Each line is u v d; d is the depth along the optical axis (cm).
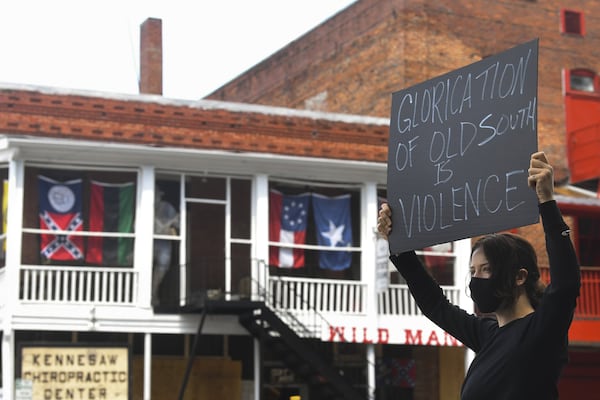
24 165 2475
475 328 537
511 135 539
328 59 3872
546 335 472
